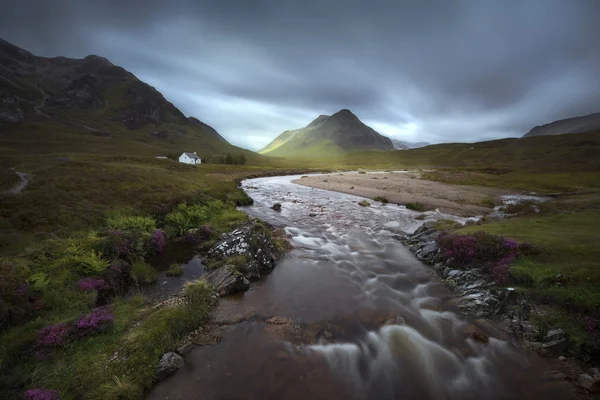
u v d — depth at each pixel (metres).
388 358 9.43
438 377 8.70
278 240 20.45
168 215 23.19
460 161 166.12
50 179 28.84
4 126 163.50
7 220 16.97
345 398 7.88
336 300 13.07
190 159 147.62
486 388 8.29
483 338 10.36
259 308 12.21
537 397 7.94
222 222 24.62
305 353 9.54
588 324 10.02
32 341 8.97
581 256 14.03
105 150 149.00
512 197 45.22
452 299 13.34
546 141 168.75
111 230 17.45
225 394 7.86
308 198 43.84
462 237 17.31
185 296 12.51
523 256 14.95
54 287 11.88
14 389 7.42
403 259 18.44
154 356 8.95
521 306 11.53
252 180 75.81
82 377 8.03
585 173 75.94
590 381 8.30
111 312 11.08
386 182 66.88
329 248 20.23
